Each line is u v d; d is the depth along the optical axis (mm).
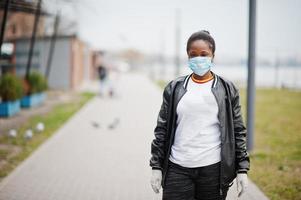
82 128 13383
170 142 3721
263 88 38531
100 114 17188
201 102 3578
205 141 3613
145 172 7906
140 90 32219
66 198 6297
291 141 11492
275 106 21844
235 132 3717
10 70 27797
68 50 28594
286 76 51438
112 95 25484
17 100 16172
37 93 19984
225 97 3627
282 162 8758
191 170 3641
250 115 9469
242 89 35062
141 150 10023
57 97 24062
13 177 7367
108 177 7516
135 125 14273
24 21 23469
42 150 9766
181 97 3637
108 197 6391
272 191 6734
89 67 41281
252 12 9031
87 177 7492
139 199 6324
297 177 7559
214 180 3650
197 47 3613
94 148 10172
